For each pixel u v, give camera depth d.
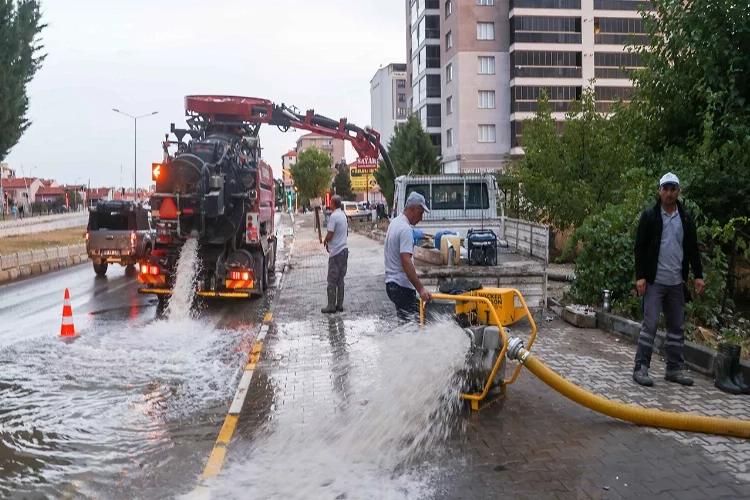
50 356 8.27
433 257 10.43
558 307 9.66
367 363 7.18
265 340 8.63
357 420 5.33
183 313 11.05
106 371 7.54
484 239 10.05
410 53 65.12
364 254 21.66
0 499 4.26
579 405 5.59
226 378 7.21
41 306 12.95
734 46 9.86
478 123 49.34
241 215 12.33
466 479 4.17
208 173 11.41
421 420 5.26
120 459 4.94
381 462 4.50
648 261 6.06
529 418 5.29
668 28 10.86
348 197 81.50
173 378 7.22
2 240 32.56
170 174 11.20
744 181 8.96
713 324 8.34
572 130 16.83
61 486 4.46
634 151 11.80
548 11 48.06
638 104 11.77
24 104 33.34
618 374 6.45
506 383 5.82
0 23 31.66
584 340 8.04
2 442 5.30
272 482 4.27
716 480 4.05
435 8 54.78
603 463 4.36
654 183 9.78
